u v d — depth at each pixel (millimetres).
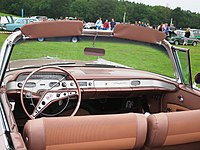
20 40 2840
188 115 2115
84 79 3295
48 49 3441
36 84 3021
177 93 3473
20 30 2717
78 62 3762
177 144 2158
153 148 2082
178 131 2078
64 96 3070
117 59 3873
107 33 3117
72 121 1820
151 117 2016
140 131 1951
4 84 2824
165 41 3250
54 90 3025
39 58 3436
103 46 3455
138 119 1952
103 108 3877
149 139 2025
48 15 56344
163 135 2027
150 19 56344
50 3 55938
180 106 3441
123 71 3764
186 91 3336
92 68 3773
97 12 53719
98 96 3439
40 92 3027
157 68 3803
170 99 3588
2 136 1813
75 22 2873
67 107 3465
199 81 3352
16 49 3059
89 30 3084
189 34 23391
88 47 3441
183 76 3438
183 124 2082
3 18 24953
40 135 1758
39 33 2789
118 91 3422
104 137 1888
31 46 3266
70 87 3098
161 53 3514
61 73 3090
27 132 1761
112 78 3416
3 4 58188
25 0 57844
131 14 54812
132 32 3123
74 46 3414
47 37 2875
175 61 3406
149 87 3520
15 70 3281
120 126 1904
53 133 1780
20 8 57500
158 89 3506
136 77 3504
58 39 3039
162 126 2004
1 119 2062
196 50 16250
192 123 2121
